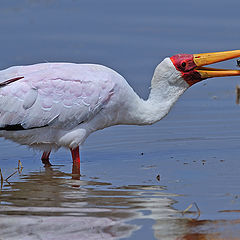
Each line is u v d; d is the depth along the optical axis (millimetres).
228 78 20141
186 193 11070
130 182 11867
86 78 13148
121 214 10156
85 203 10742
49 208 10508
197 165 12852
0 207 10617
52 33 23578
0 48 21844
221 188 11281
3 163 13727
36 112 12875
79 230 9617
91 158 13836
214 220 9789
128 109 13633
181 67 13703
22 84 12891
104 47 22031
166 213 10125
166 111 13906
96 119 13391
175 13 25734
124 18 25344
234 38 22328
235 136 14977
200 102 17891
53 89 12977
